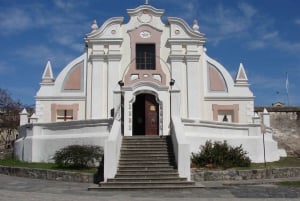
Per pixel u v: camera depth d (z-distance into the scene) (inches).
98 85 1224.8
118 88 1084.5
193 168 887.1
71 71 1252.5
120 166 814.5
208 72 1258.6
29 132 1087.6
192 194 659.4
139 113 1160.8
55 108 1229.7
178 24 1258.0
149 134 1131.3
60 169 891.4
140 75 1231.5
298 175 938.1
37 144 1053.8
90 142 982.4
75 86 1244.5
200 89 1237.7
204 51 1264.8
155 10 1259.8
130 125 1067.9
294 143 1483.8
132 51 1241.4
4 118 2138.3
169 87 1093.8
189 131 1004.6
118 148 844.0
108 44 1245.7
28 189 711.1
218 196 633.6
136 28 1254.3
